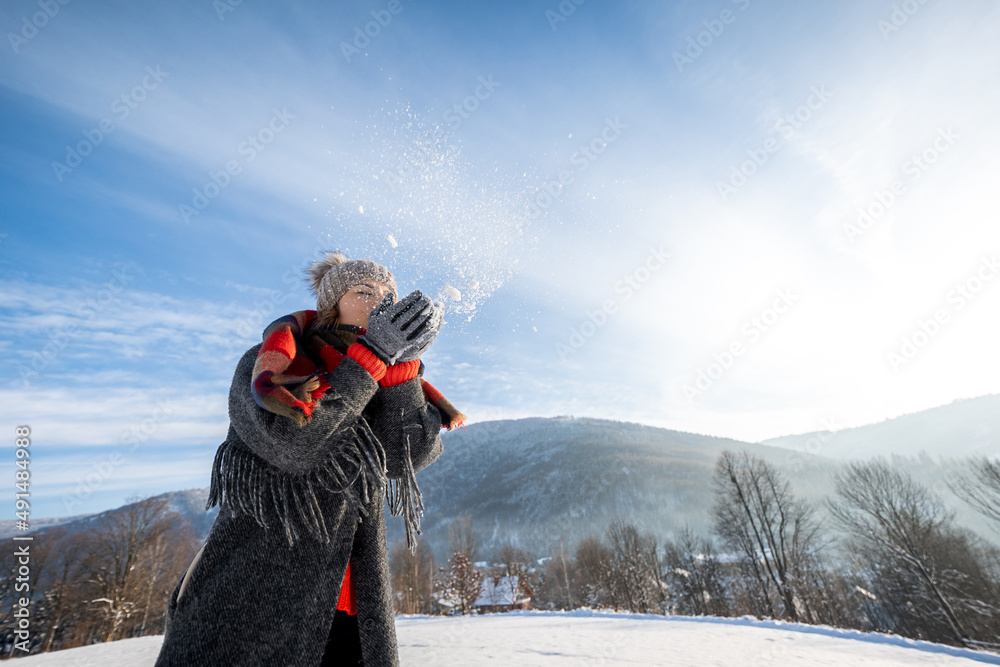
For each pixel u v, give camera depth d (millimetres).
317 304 1065
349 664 988
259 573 800
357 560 945
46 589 29516
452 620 21484
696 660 6730
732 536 30938
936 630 23938
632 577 42969
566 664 6172
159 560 30969
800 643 9500
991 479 25266
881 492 26188
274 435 755
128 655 9992
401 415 1010
